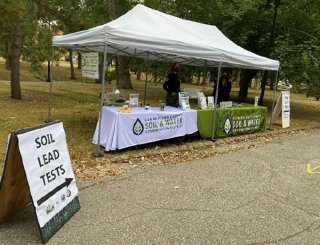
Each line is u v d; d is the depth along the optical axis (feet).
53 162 13.35
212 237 13.29
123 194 16.87
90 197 16.25
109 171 20.03
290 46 51.93
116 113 23.36
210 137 30.89
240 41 54.65
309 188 19.74
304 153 28.53
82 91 64.80
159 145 27.07
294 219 15.38
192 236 13.26
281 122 44.19
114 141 23.36
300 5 54.49
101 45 28.73
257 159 25.36
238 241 13.10
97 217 14.29
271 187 19.45
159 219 14.49
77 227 13.35
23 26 38.34
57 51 55.31
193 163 23.03
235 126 33.22
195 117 29.14
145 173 20.20
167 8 67.00
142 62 70.23
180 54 26.48
